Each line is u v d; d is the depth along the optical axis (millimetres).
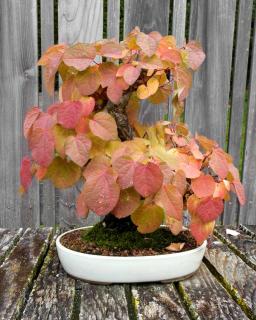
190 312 934
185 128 1146
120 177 951
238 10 1648
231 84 1713
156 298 971
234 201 1766
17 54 1632
